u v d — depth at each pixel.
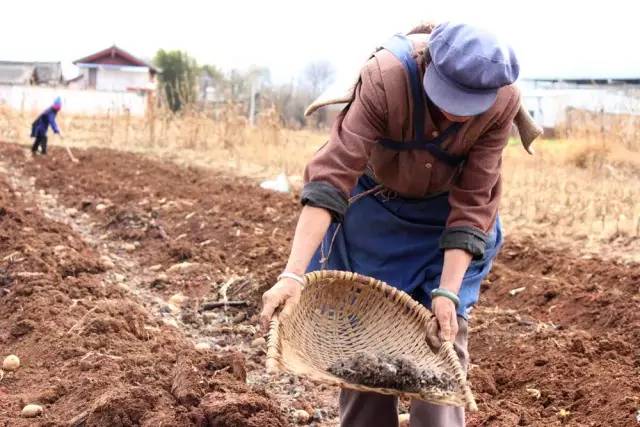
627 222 9.20
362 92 3.26
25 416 4.22
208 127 20.39
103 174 15.24
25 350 5.24
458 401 3.02
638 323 5.83
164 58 56.28
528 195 11.59
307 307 3.42
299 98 33.66
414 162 3.38
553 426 4.38
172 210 10.59
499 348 5.78
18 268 6.87
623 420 4.25
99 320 5.36
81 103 42.31
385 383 3.09
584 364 5.16
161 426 3.86
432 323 3.34
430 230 3.55
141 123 25.03
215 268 7.77
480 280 3.59
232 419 3.88
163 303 6.89
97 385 4.38
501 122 3.29
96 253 8.50
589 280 7.17
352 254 3.65
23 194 12.46
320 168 3.25
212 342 6.07
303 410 4.76
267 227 9.58
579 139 15.30
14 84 40.88
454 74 3.03
